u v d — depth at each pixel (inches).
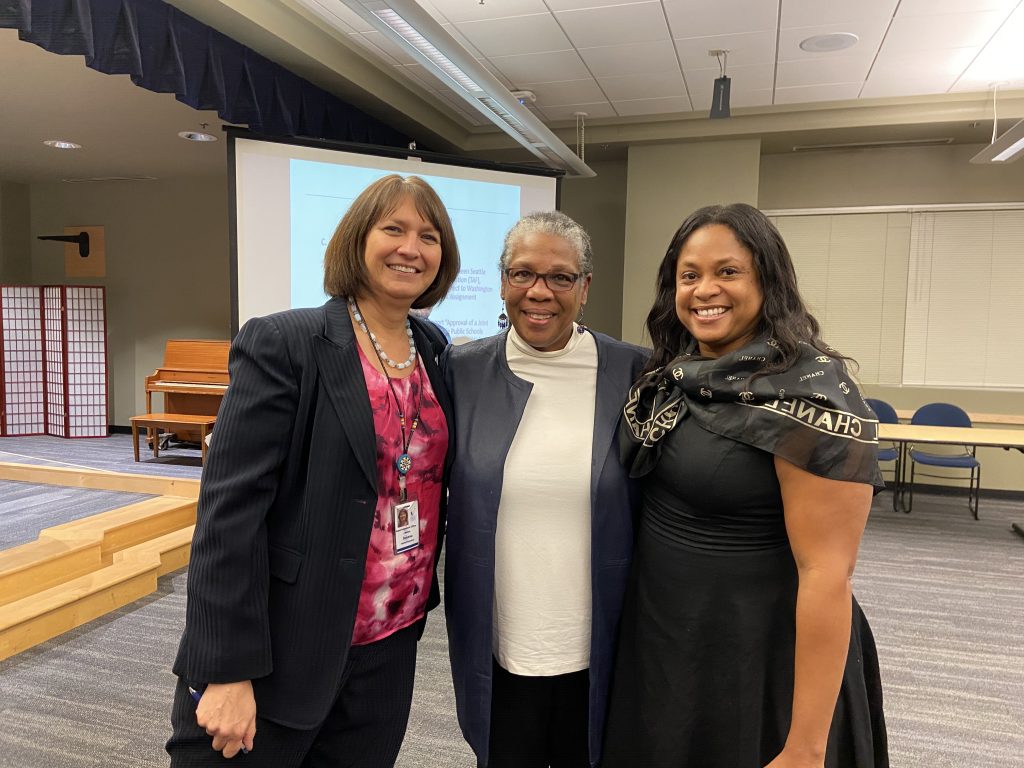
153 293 300.2
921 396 226.7
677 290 43.0
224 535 37.1
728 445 39.2
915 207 223.6
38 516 168.4
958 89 184.9
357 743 46.0
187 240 294.7
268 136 144.1
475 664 47.2
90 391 290.2
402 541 44.1
